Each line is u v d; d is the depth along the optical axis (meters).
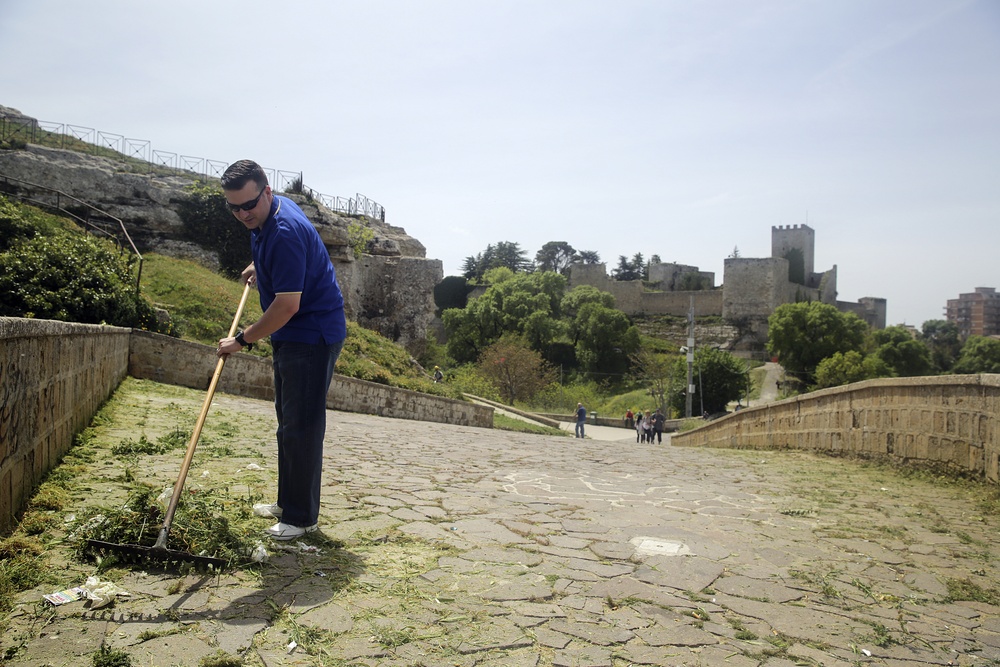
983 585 3.50
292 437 3.51
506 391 50.31
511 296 78.56
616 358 75.25
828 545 4.22
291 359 3.49
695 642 2.62
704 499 5.81
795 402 11.73
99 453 5.27
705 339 90.00
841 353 68.31
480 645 2.47
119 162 28.06
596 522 4.61
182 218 27.28
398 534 3.88
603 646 2.53
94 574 2.82
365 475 5.93
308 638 2.42
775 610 3.03
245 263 28.19
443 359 64.00
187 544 3.14
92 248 13.17
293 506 3.55
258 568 3.09
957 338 130.12
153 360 12.15
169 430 7.01
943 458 7.15
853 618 2.97
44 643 2.21
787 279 92.88
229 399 12.00
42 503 3.60
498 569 3.37
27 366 3.59
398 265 40.69
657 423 34.50
